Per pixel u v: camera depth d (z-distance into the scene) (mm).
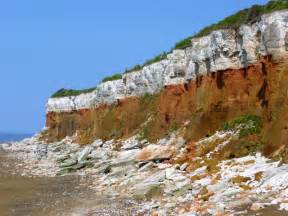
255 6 35875
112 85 73375
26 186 40406
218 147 32938
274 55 29141
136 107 61844
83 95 93312
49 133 102812
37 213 28156
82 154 55938
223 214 19781
